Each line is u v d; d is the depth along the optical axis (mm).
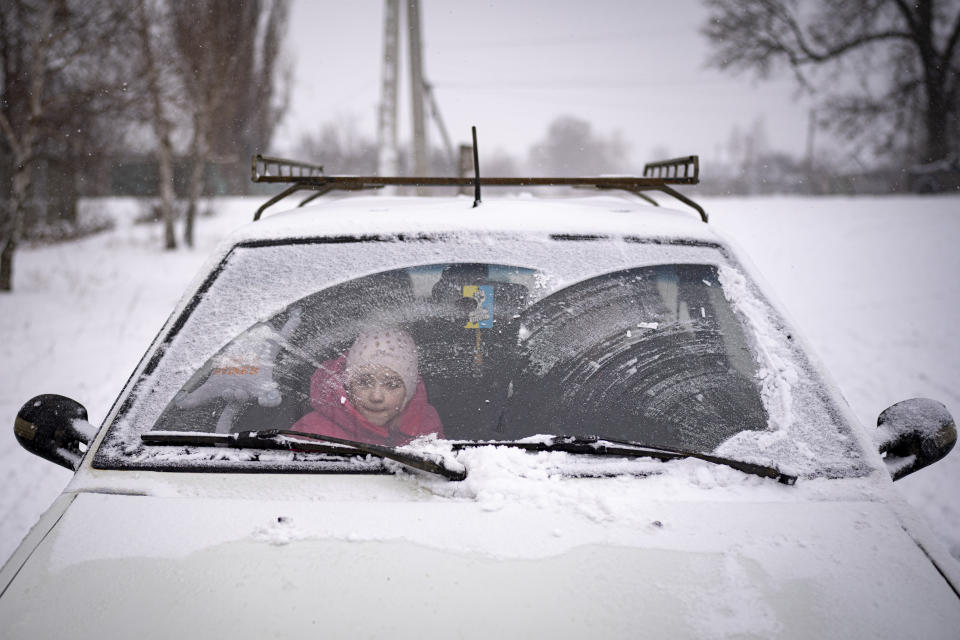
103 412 6180
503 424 2002
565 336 2145
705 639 1461
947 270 15844
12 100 14016
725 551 1665
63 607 1525
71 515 1751
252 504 1781
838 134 34188
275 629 1474
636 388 2051
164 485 1834
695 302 2219
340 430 2020
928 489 4547
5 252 13781
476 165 2557
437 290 2227
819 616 1516
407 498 1808
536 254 2303
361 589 1559
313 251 2318
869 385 7133
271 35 26172
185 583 1573
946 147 37875
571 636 1461
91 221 28625
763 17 33250
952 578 1610
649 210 2672
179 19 19766
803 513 1774
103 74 14172
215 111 23078
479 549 1660
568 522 1738
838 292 13352
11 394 6848
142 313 11688
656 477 1862
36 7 13312
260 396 2041
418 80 18438
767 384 2051
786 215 30125
